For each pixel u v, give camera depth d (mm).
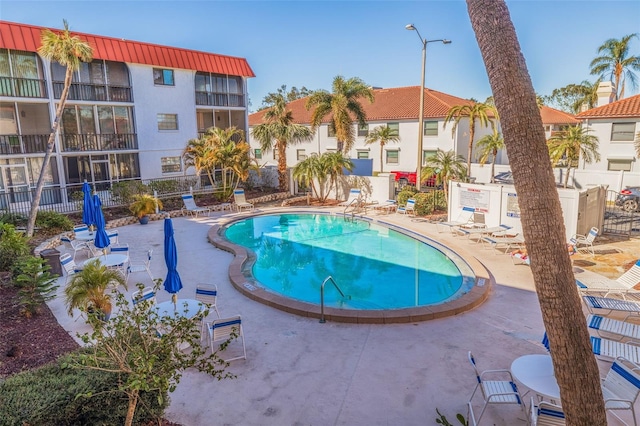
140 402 5195
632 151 26828
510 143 3730
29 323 8836
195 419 6109
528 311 9789
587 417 3781
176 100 27969
